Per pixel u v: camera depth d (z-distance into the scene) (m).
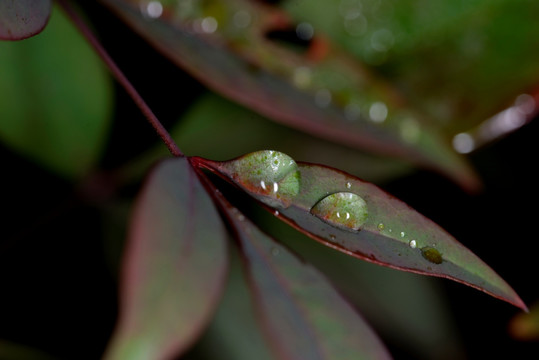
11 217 0.27
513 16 0.29
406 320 0.27
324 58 0.28
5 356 0.26
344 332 0.22
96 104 0.27
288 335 0.22
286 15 0.27
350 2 0.29
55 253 0.27
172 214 0.21
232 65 0.26
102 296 0.27
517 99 0.29
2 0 0.22
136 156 0.28
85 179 0.28
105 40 0.27
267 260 0.22
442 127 0.29
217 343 0.26
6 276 0.27
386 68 0.29
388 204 0.22
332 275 0.27
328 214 0.22
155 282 0.20
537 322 0.26
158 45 0.26
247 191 0.22
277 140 0.28
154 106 0.28
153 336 0.20
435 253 0.22
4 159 0.28
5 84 0.27
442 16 0.29
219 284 0.21
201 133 0.28
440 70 0.29
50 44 0.27
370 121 0.28
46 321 0.27
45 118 0.27
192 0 0.26
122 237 0.28
